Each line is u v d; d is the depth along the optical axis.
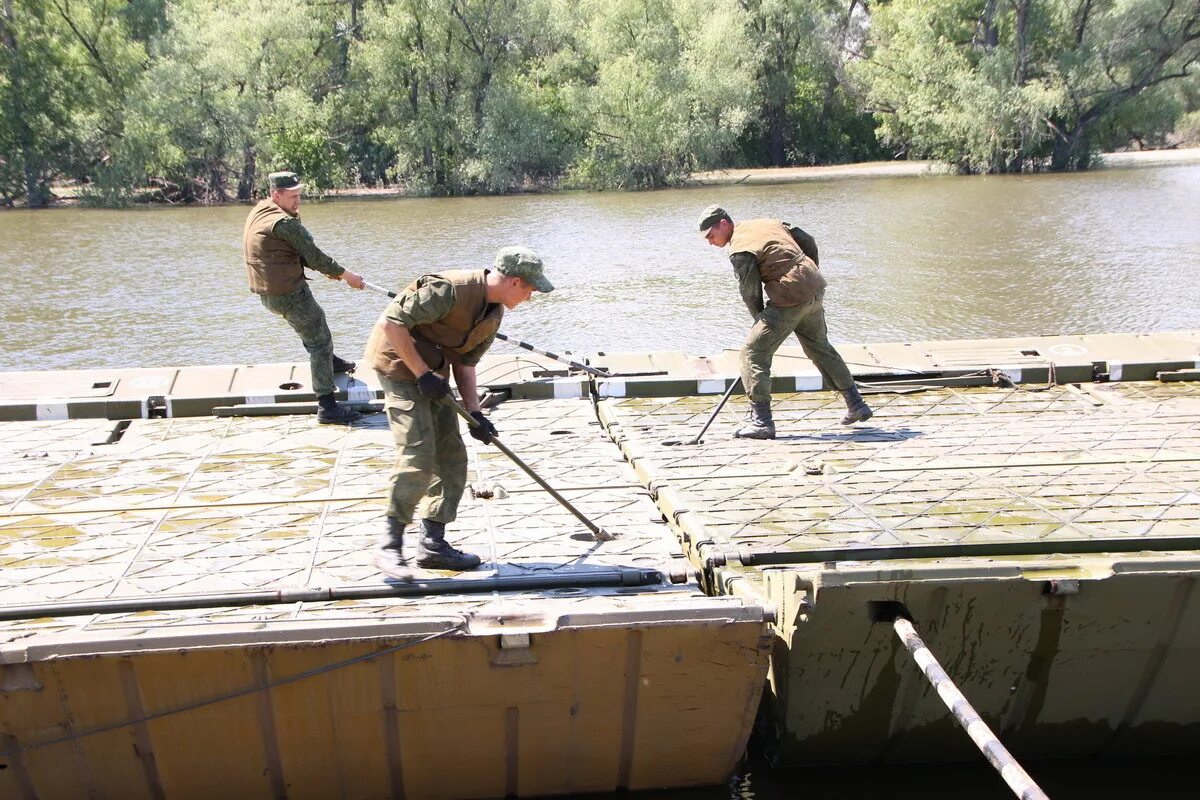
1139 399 8.66
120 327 15.09
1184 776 5.60
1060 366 9.18
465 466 5.46
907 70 41.53
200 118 35.38
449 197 36.19
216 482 6.79
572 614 4.63
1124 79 39.22
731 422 8.18
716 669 4.84
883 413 8.40
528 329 14.70
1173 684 5.45
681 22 39.25
